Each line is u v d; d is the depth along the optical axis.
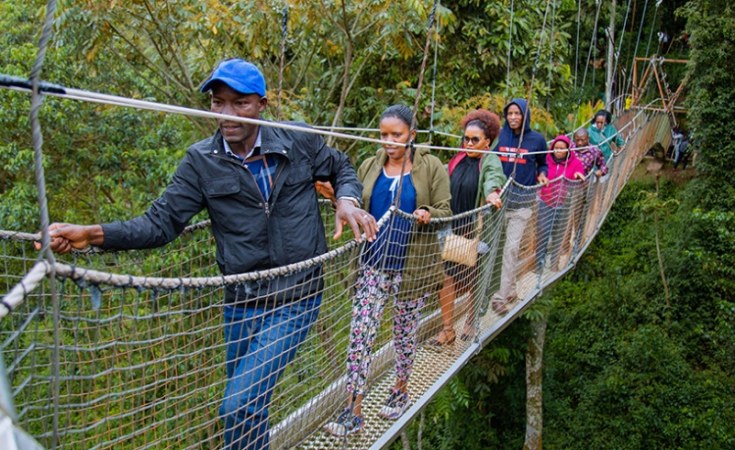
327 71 7.98
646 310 12.76
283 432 2.21
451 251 3.13
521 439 10.95
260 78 2.03
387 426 2.77
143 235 2.01
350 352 2.54
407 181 2.81
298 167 2.15
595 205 7.26
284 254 2.09
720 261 12.45
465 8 7.91
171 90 7.68
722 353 12.01
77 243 1.90
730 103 12.77
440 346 3.50
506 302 4.43
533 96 7.80
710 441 10.87
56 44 6.43
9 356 1.72
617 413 11.69
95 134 7.50
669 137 16.83
